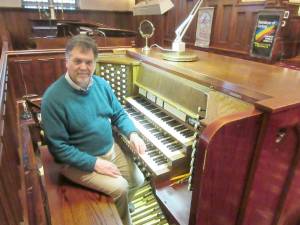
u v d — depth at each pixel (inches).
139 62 73.4
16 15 208.8
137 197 64.1
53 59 87.4
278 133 35.3
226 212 39.2
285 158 39.7
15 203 42.1
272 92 38.9
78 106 50.0
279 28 101.4
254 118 32.5
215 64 62.5
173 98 58.8
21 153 65.9
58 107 47.8
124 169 60.8
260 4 108.9
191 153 52.1
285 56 108.9
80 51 46.7
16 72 83.0
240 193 38.6
